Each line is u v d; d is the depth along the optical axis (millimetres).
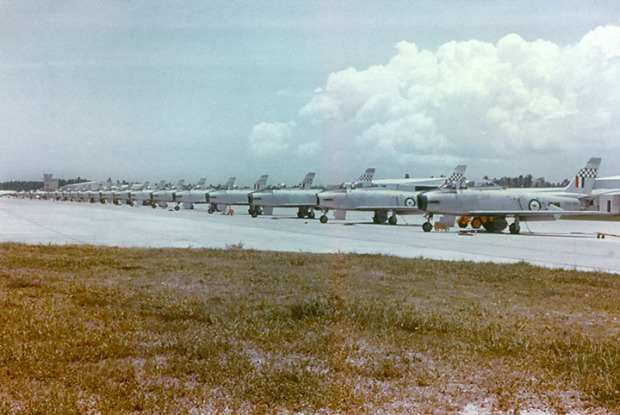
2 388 5148
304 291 11156
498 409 5090
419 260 17453
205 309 8922
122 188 103500
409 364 6340
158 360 6277
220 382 5527
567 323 8938
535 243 27672
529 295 11609
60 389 5133
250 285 11844
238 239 27406
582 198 41938
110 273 13469
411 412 4965
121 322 7930
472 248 24312
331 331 7625
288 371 5836
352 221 50656
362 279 13039
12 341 6699
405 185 45938
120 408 4762
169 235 29797
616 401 5344
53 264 14773
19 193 186750
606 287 12961
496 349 7023
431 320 8438
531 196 37000
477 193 36031
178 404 4941
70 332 7238
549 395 5512
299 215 54500
